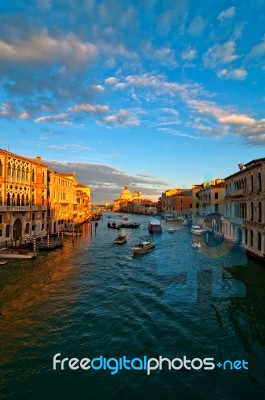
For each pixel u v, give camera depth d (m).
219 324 13.09
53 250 34.75
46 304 16.33
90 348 11.48
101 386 9.20
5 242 31.58
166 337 12.19
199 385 9.09
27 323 13.84
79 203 76.31
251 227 26.05
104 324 13.64
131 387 9.12
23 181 36.00
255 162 25.45
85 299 17.14
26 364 10.45
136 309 15.41
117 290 18.84
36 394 8.91
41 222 41.34
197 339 11.90
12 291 18.59
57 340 12.18
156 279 21.25
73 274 23.14
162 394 8.75
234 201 29.44
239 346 11.30
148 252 32.47
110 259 29.70
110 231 61.88
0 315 14.77
